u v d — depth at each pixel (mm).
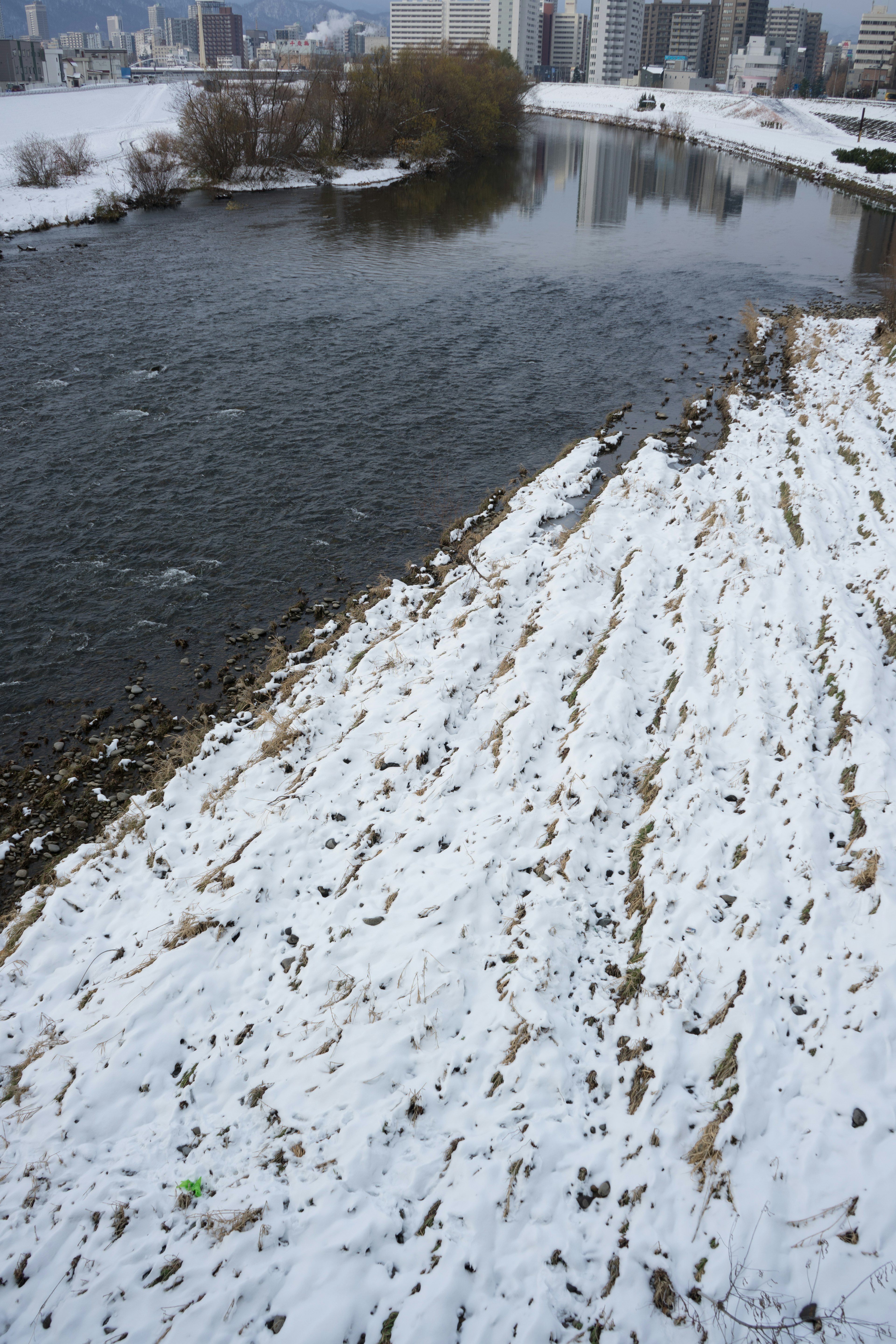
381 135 78812
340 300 39438
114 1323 6617
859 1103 7445
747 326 35594
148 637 16844
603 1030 8562
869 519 17453
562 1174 7375
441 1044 8570
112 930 10438
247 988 9469
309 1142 7773
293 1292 6645
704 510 19234
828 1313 6281
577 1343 6379
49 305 37625
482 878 10047
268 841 11023
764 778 11031
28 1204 7449
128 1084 8508
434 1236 6988
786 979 8625
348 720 13789
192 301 38781
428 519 21109
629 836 10766
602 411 27500
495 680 13930
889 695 12062
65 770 13570
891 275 43500
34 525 20750
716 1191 7078
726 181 78812
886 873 9328
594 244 51875
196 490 22422
